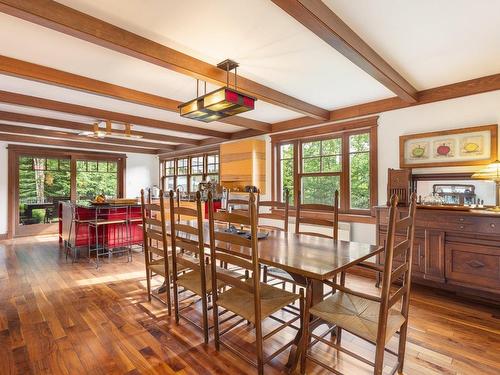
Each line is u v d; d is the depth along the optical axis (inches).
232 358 75.8
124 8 69.8
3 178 244.2
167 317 98.9
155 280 137.9
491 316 99.7
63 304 109.4
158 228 146.3
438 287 118.0
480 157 115.1
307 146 184.4
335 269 62.9
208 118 111.4
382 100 142.3
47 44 87.0
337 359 75.8
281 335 87.6
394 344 82.2
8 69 94.9
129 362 73.8
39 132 209.0
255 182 201.3
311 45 88.4
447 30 79.8
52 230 269.7
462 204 120.6
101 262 170.7
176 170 310.0
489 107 114.2
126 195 319.9
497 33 81.4
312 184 180.5
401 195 130.6
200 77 99.8
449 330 90.0
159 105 136.5
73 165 283.7
